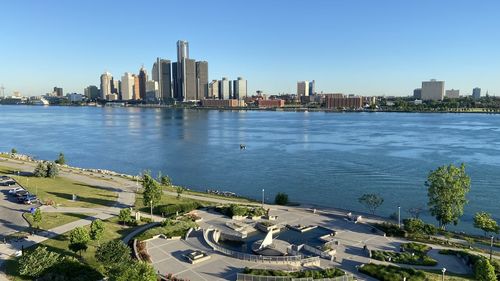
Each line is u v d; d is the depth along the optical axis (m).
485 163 154.50
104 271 52.59
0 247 59.81
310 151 190.88
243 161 166.12
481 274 50.88
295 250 63.12
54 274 49.16
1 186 99.62
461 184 74.38
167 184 111.06
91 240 61.22
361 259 59.94
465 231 83.56
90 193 96.56
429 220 91.44
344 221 79.19
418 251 63.06
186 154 184.75
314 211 85.69
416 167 149.50
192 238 67.25
